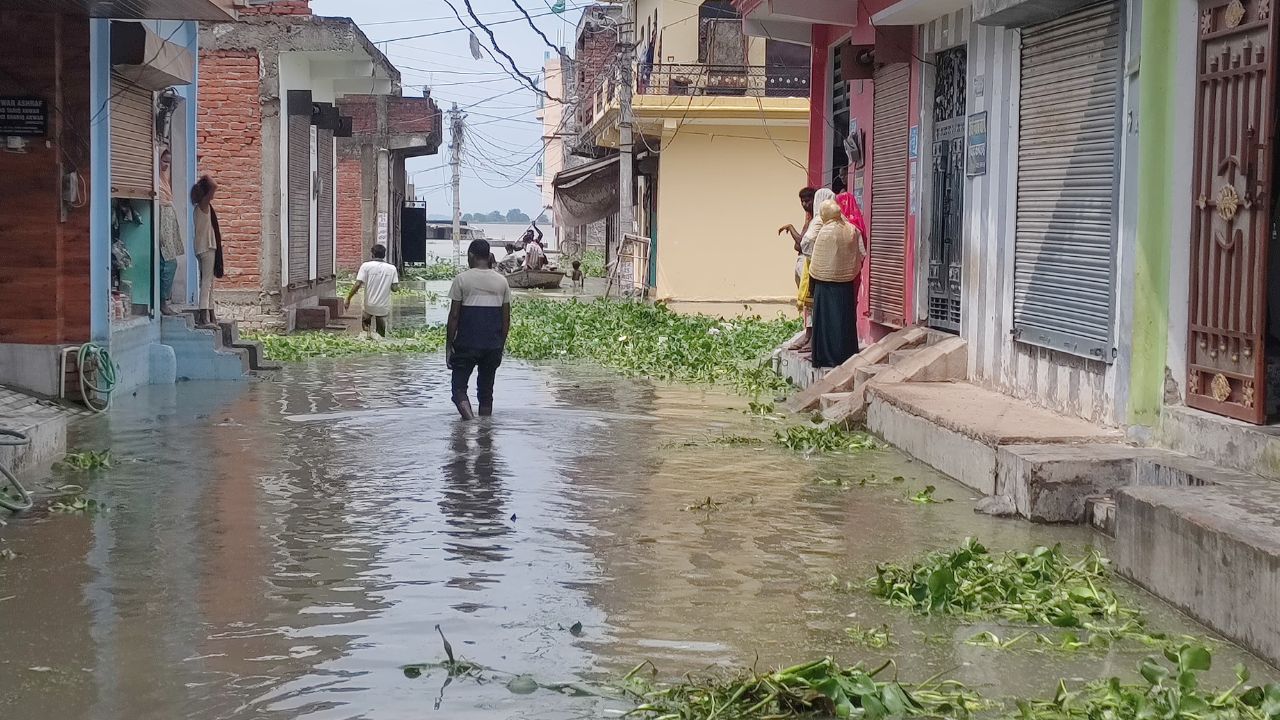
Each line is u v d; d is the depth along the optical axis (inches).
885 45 560.4
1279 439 302.4
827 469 416.5
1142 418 361.1
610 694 210.4
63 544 306.0
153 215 624.7
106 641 235.1
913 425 438.0
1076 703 204.5
